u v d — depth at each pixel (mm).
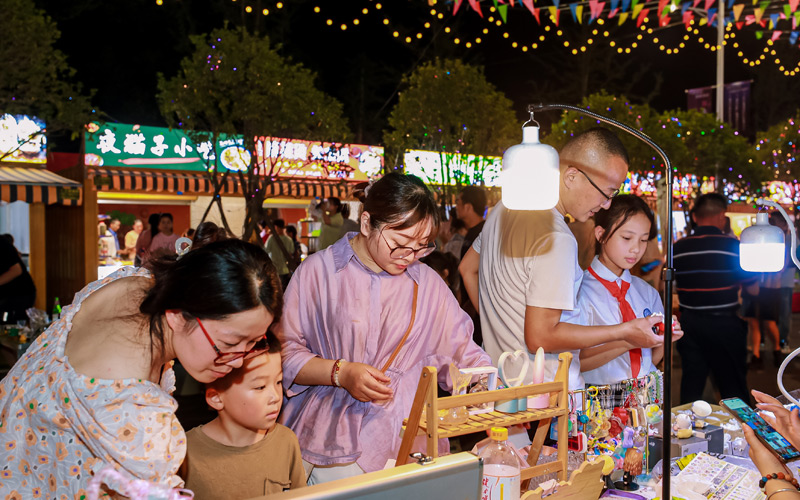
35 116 8633
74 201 8781
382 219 1887
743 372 4414
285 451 1774
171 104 8789
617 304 2658
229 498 1687
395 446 1980
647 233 2584
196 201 11648
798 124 16922
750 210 18078
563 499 1801
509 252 2346
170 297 1187
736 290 4391
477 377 2021
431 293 2133
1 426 1275
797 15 11008
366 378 1844
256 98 8570
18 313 6168
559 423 1855
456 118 12422
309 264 2084
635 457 2105
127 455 1152
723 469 2137
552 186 1610
